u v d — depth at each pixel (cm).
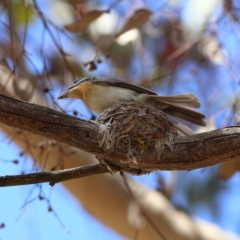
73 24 959
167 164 740
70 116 716
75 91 961
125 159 739
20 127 695
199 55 1221
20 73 1050
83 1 992
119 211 1198
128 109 809
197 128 1099
